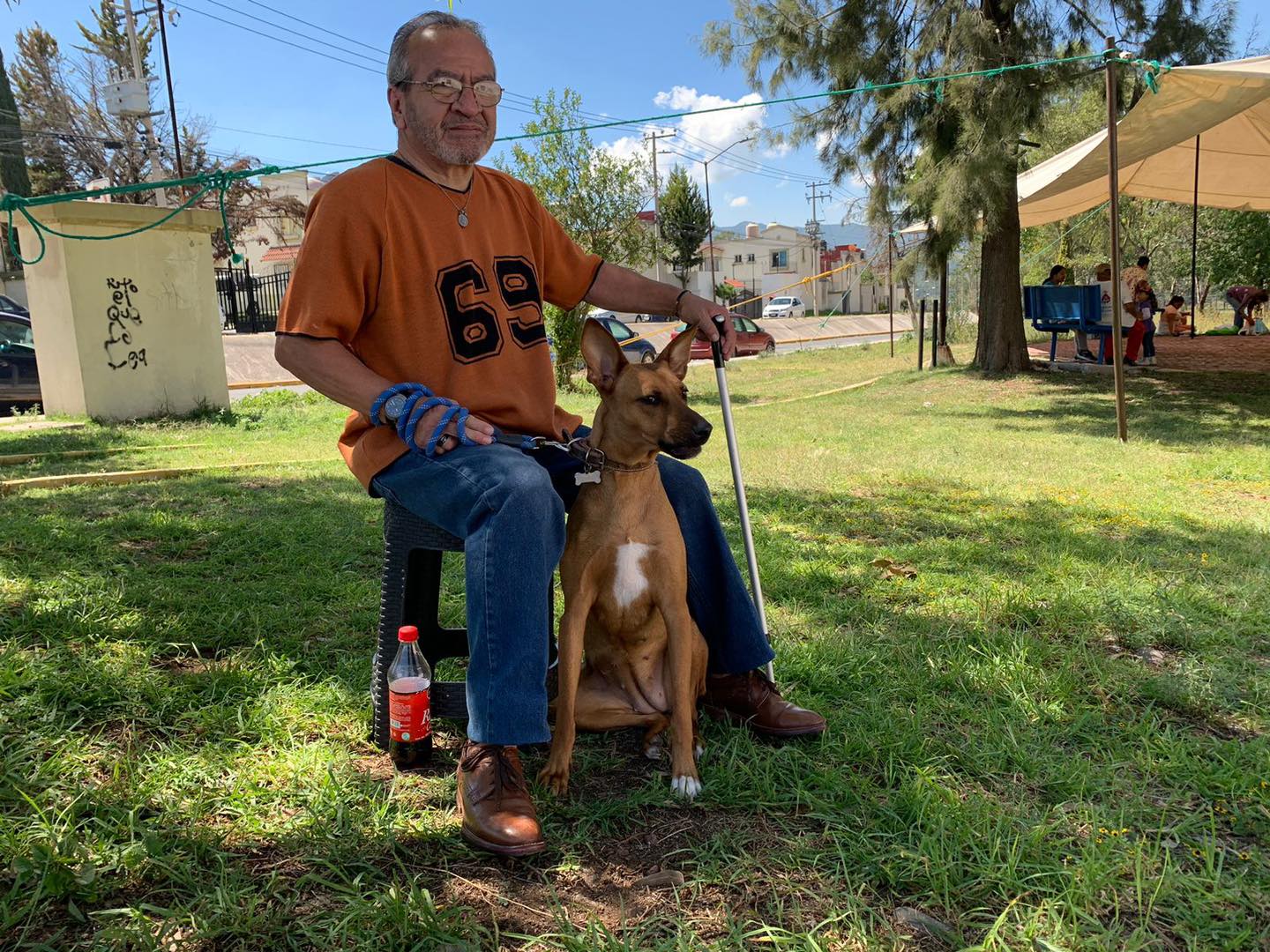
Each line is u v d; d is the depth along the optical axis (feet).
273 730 8.76
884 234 70.74
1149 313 44.98
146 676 9.58
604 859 7.04
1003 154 33.14
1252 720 9.28
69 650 10.11
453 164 8.45
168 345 34.78
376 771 8.26
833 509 18.66
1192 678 10.12
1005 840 6.95
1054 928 6.01
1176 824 7.36
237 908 6.04
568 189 49.32
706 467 23.91
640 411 8.17
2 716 8.47
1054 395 37.65
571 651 8.11
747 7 40.27
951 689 10.13
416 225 8.25
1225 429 28.27
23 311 44.19
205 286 35.73
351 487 20.30
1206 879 6.49
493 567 7.27
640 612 8.58
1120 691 9.96
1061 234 79.87
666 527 8.44
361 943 5.80
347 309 7.89
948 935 6.02
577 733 9.29
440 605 12.26
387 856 6.95
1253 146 42.91
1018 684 9.97
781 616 12.44
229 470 22.80
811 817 7.61
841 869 6.77
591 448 8.50
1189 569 14.14
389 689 8.30
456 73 8.06
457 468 7.55
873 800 7.64
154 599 11.97
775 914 6.29
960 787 7.99
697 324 9.73
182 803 7.40
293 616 11.76
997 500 19.60
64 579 12.54
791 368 65.05
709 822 7.57
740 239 229.25
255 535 15.55
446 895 6.49
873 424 32.63
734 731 9.09
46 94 112.57
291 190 136.05
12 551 13.97
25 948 5.72
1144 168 47.55
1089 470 22.71
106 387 33.24
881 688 10.07
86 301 32.40
